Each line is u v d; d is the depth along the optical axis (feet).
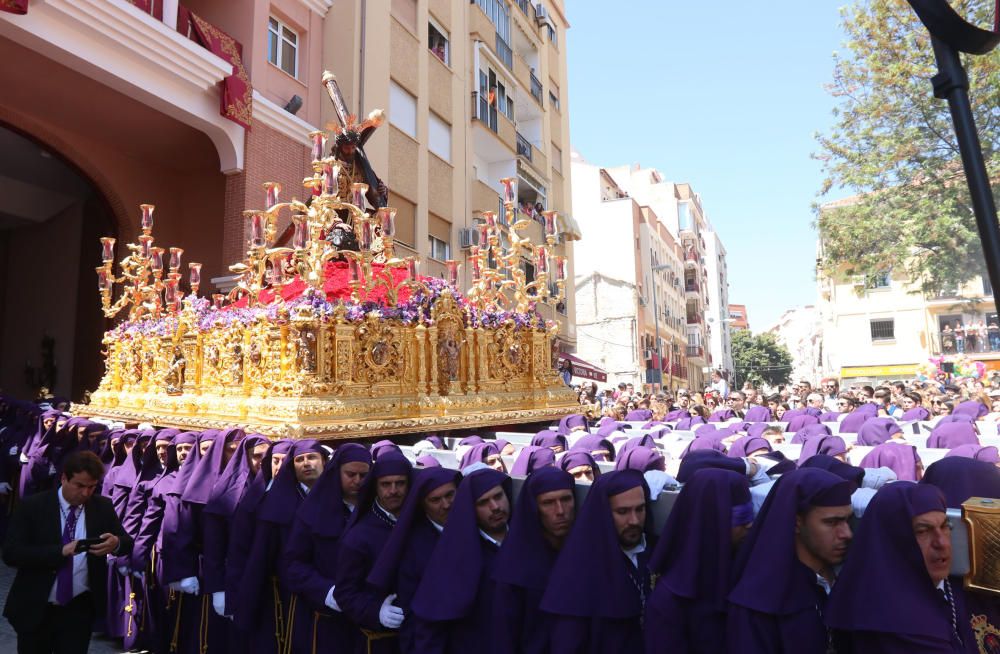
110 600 18.86
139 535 17.57
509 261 30.81
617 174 170.91
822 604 8.76
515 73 75.51
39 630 13.70
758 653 8.31
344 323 21.85
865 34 37.68
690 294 171.32
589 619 9.58
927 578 7.97
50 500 14.25
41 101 40.24
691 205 175.01
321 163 21.85
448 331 25.86
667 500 11.13
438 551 10.93
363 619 11.40
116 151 46.01
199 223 48.80
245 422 21.54
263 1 45.32
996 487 10.66
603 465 16.58
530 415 28.32
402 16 55.83
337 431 20.25
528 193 81.20
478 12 67.10
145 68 36.60
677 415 35.91
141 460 19.38
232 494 15.46
